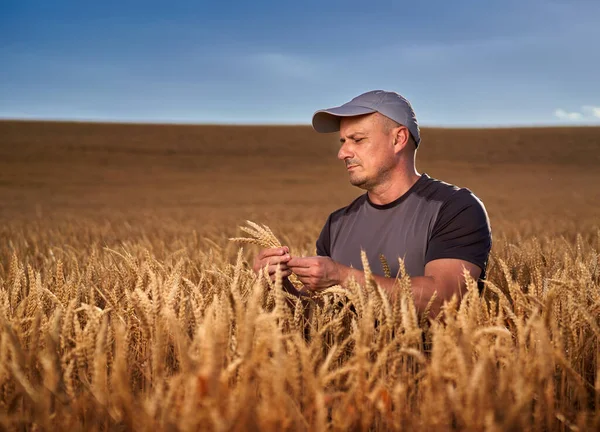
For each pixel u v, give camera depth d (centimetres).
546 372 142
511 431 134
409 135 277
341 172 4984
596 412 154
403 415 143
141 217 1881
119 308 205
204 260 318
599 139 6206
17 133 6197
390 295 219
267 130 6894
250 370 137
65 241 834
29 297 202
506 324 202
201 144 6125
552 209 2298
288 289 253
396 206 274
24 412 156
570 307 180
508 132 6681
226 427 120
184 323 188
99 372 142
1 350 151
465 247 249
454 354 146
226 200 3178
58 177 4362
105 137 6256
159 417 137
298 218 1830
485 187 3859
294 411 136
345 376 168
